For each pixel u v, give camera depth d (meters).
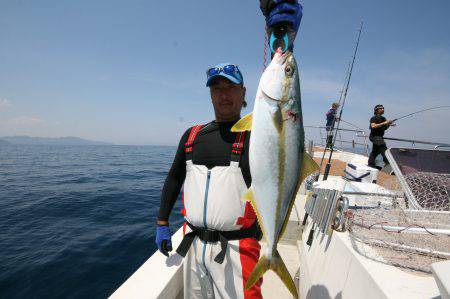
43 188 14.05
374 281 1.31
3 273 5.12
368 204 2.79
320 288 2.00
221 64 1.98
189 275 2.02
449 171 3.02
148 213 9.34
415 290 1.22
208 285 1.95
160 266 2.40
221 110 1.99
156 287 2.10
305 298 2.37
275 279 3.27
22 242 6.58
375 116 7.16
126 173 22.22
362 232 1.87
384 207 2.55
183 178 2.32
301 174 1.83
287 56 1.80
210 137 1.99
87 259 5.68
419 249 1.56
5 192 12.82
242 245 1.85
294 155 1.79
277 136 1.77
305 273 2.62
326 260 2.08
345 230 2.03
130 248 6.25
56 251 6.05
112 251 6.07
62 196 11.93
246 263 1.82
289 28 1.76
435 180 2.63
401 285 1.26
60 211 9.47
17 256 5.81
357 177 4.93
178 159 2.22
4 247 6.27
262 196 1.76
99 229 7.56
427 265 1.43
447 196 2.52
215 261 1.83
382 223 1.93
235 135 1.95
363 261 1.52
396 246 1.62
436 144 4.62
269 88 1.79
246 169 1.89
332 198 2.21
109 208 9.93
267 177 1.76
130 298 1.97
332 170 7.69
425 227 1.86
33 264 5.45
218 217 1.84
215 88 1.99
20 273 5.12
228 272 1.82
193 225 2.01
